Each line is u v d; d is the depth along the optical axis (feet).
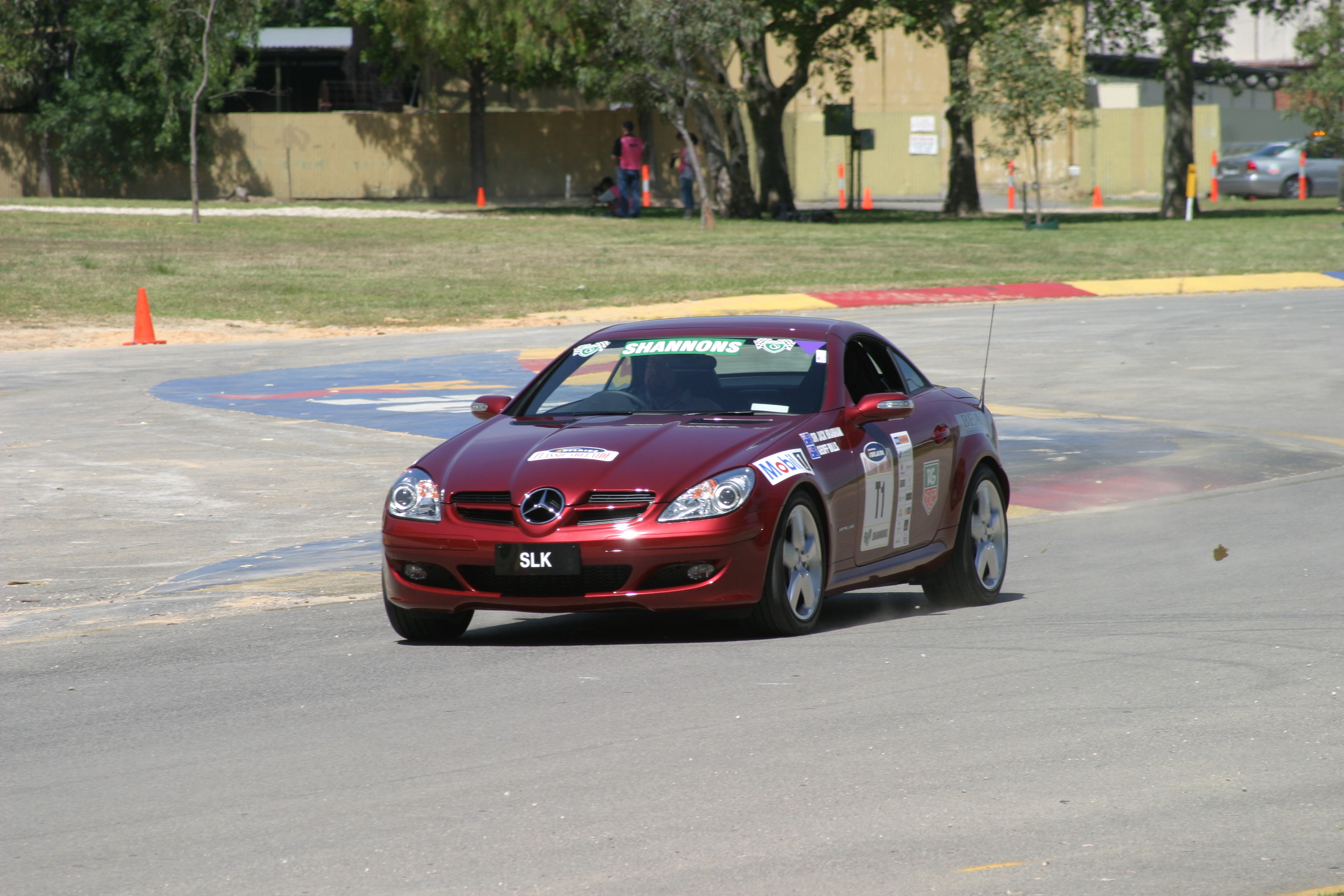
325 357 280.51
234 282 385.09
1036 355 265.54
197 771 70.79
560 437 96.78
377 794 66.33
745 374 104.01
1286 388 226.17
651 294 365.81
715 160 585.22
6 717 82.48
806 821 61.52
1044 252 444.55
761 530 92.02
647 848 58.80
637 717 77.97
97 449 183.83
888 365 111.65
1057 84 519.19
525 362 264.93
